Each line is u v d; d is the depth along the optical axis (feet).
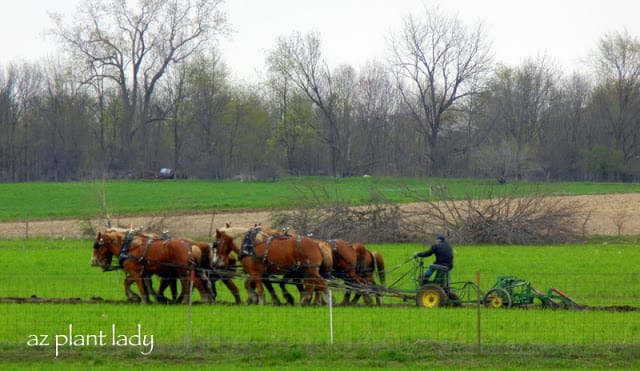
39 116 345.31
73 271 111.75
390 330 68.90
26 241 159.12
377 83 342.64
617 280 103.86
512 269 115.24
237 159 342.03
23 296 89.81
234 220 186.39
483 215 161.58
